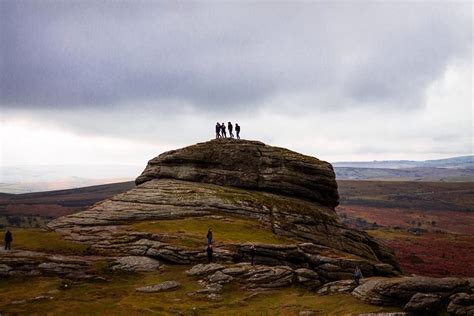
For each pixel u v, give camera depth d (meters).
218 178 77.44
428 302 35.69
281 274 45.34
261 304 38.81
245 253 50.78
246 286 43.06
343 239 71.31
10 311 33.84
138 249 50.91
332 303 38.97
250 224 63.22
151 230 57.03
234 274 44.59
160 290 41.19
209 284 42.88
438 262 121.38
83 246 51.41
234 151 80.12
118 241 53.16
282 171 78.50
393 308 36.78
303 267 50.09
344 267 48.75
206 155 79.88
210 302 38.66
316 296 41.66
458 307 34.62
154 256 49.69
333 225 73.06
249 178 77.38
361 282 43.53
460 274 105.19
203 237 54.59
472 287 37.78
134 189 74.88
